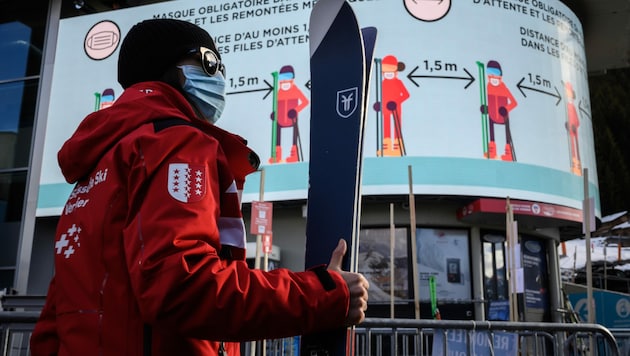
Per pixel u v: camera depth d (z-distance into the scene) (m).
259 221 6.56
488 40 11.26
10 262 12.17
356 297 1.09
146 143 1.03
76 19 13.19
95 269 1.03
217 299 0.95
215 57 1.37
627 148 22.92
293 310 1.01
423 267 10.62
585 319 12.14
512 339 4.07
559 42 12.03
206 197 1.02
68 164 1.16
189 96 1.31
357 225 1.34
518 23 11.57
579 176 11.51
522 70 11.35
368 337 4.01
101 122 1.15
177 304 0.93
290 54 11.52
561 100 11.70
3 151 12.84
